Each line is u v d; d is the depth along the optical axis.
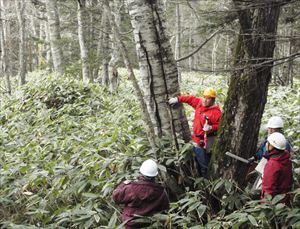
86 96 12.66
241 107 5.60
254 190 5.70
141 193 5.39
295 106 9.95
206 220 5.90
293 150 6.50
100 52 16.25
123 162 6.58
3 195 6.72
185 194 6.04
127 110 10.91
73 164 7.45
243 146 5.73
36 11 24.56
